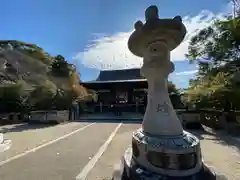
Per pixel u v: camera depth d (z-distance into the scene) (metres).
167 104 3.35
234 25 10.62
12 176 4.43
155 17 3.17
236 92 10.39
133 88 25.64
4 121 14.74
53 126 13.62
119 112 22.09
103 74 31.48
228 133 10.09
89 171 4.72
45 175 4.48
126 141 8.45
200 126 11.75
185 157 2.85
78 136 9.68
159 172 2.88
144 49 3.56
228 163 5.27
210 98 12.11
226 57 11.44
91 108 23.69
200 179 2.84
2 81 13.87
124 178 3.21
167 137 3.12
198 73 12.91
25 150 6.82
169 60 3.43
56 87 18.52
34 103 17.22
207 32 11.98
